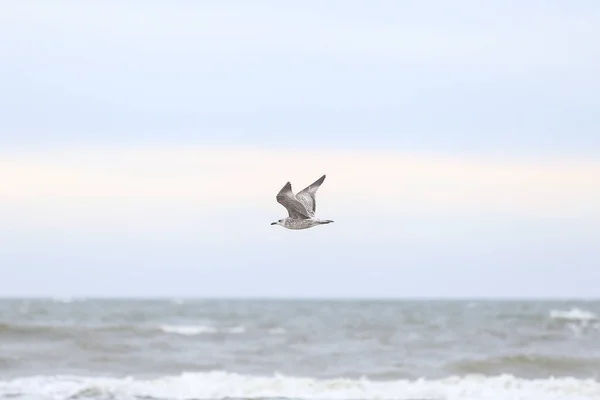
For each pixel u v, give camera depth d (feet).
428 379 150.51
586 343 197.88
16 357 160.86
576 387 140.77
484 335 210.38
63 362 159.53
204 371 155.94
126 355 168.55
